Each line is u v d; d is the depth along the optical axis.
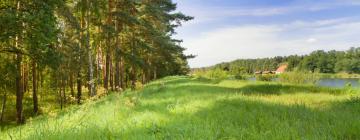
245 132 5.20
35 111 27.73
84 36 27.36
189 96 12.03
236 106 8.53
